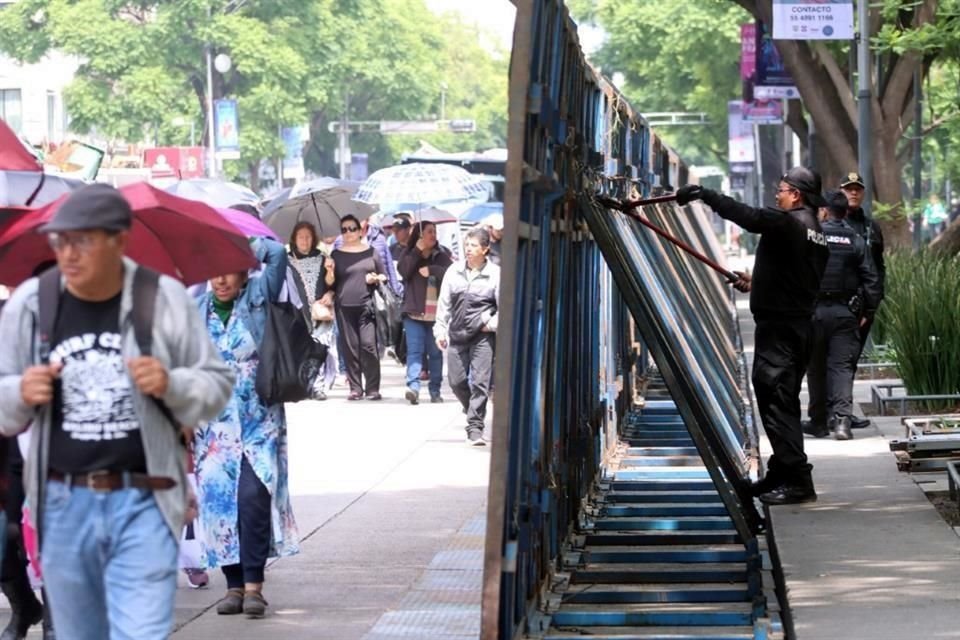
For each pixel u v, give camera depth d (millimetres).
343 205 33156
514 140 9461
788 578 11648
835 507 14484
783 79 43594
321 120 121938
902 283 23578
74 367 7430
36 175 10781
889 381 26094
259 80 105562
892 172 34000
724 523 14180
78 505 7453
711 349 19312
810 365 19297
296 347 11859
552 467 12125
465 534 15195
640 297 13047
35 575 11281
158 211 9133
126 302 7465
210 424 11922
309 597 12656
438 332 22422
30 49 100750
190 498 8156
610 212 14594
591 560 13016
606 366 17719
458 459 20328
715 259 41969
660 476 17031
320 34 110500
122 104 100562
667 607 11680
